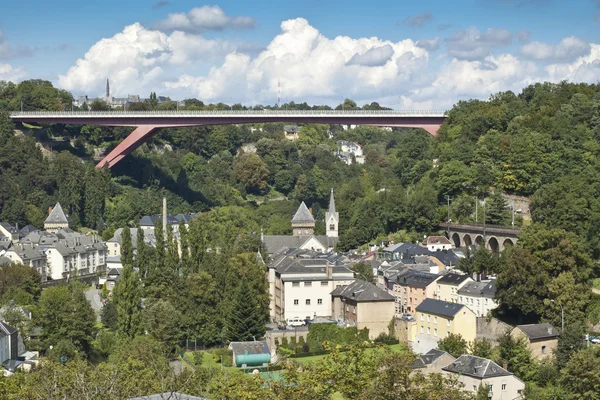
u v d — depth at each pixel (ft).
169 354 535.60
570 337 513.45
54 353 506.07
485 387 440.45
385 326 595.06
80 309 547.49
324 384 274.77
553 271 589.73
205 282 618.44
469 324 548.31
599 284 632.38
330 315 649.61
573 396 453.99
